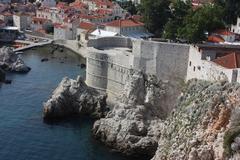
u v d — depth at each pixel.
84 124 123.88
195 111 89.88
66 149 108.69
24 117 126.88
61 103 128.12
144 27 181.50
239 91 83.75
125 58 125.56
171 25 146.88
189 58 110.88
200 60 104.94
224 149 74.94
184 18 150.25
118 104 116.31
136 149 106.62
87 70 139.50
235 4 165.00
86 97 130.62
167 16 172.75
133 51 117.75
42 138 114.31
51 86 153.88
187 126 89.38
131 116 111.56
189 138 86.25
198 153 81.50
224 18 166.75
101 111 128.62
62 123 124.12
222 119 80.56
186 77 112.38
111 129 111.25
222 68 94.44
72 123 124.38
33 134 116.38
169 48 112.69
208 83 95.31
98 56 133.50
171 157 87.88
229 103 81.31
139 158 105.50
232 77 90.31
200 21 138.50
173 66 113.25
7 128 119.12
